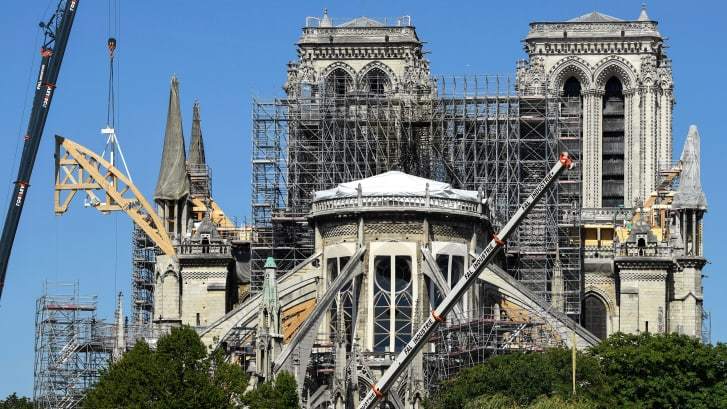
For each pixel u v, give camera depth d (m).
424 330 195.75
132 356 199.38
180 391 196.50
